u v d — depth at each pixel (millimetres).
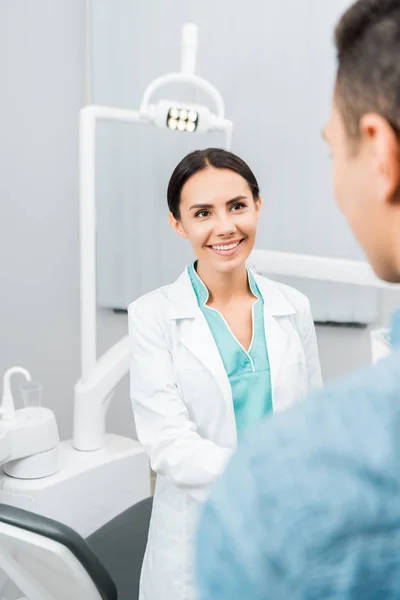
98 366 1492
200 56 1845
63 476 1357
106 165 1947
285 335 968
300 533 218
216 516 235
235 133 1852
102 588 889
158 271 1980
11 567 929
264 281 1030
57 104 1989
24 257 2057
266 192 1849
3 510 880
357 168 298
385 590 218
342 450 229
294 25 1750
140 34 1872
